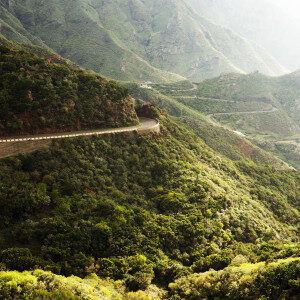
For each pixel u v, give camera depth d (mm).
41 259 30938
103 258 35531
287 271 29297
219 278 34438
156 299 31766
